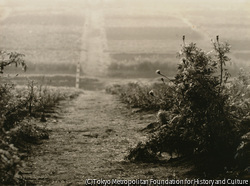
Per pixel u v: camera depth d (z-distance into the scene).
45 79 55.25
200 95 7.93
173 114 8.69
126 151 9.62
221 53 8.16
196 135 8.24
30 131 10.81
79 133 12.46
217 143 8.01
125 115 17.62
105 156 9.13
